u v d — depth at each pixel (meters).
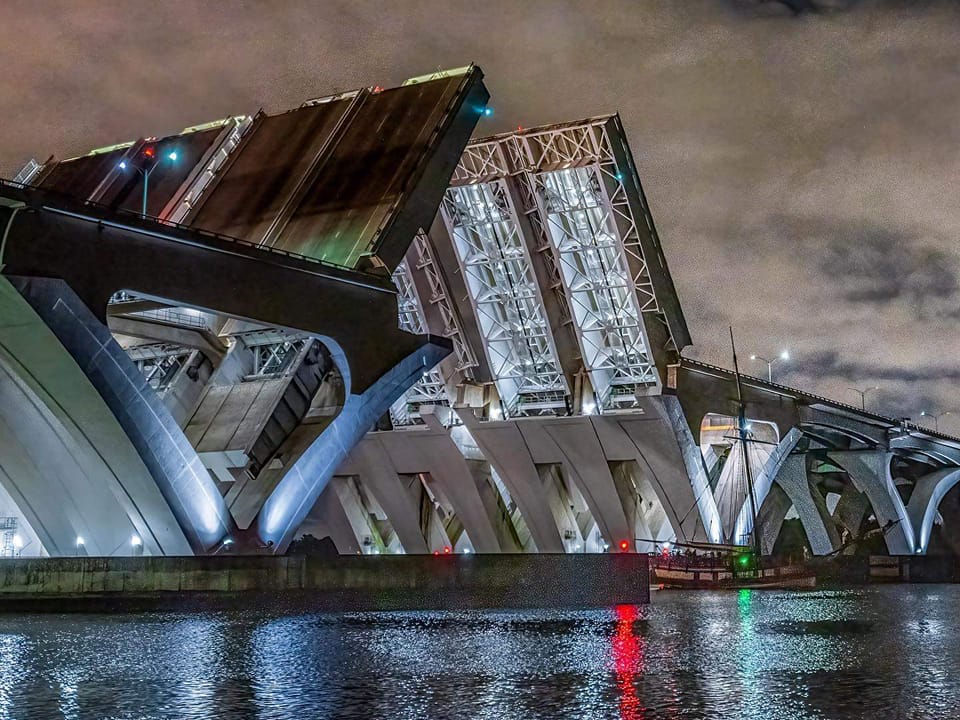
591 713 18.78
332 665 24.77
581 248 64.00
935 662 26.31
